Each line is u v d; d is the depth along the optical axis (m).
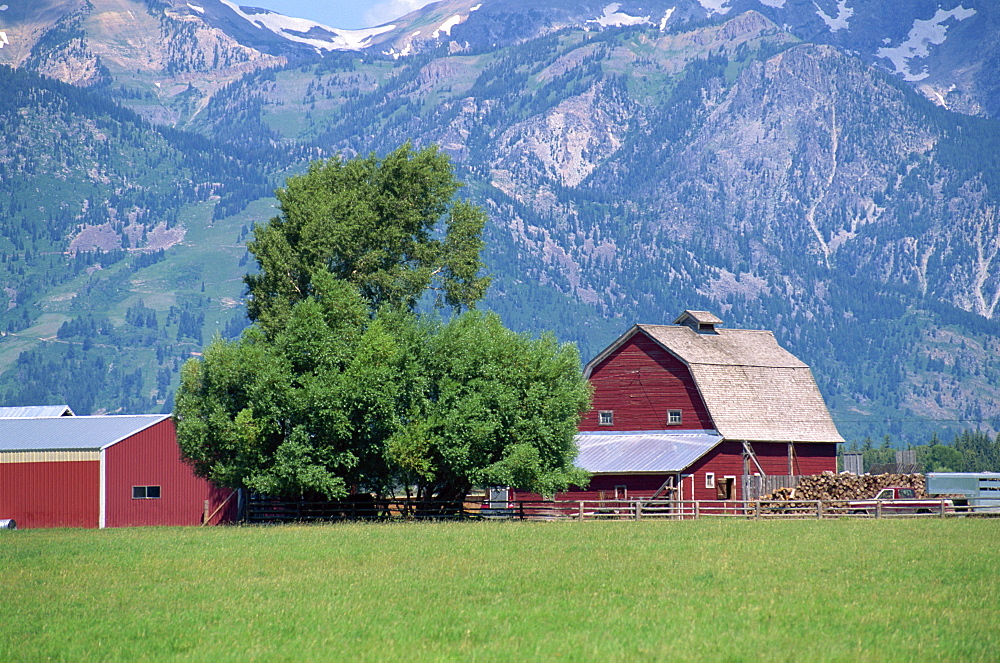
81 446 130.12
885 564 74.12
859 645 48.44
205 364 117.44
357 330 119.19
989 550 81.94
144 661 47.28
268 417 113.06
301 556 81.12
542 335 123.25
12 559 81.38
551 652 47.78
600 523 116.06
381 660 46.75
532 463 114.62
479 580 67.69
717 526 109.12
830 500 124.19
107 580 69.69
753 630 52.06
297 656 47.81
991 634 51.09
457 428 115.12
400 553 82.25
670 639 50.19
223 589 65.19
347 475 120.12
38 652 49.12
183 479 132.38
